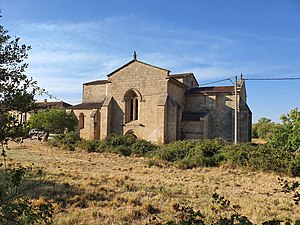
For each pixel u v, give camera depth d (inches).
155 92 1486.2
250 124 1552.7
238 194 484.1
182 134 1497.3
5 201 167.9
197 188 517.3
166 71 1465.3
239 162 794.8
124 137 1216.2
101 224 316.8
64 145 1249.4
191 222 190.7
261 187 557.9
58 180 515.8
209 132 1582.2
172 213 359.3
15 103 167.0
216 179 634.8
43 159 865.5
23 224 163.5
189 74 1877.5
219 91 1587.1
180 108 1509.6
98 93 1943.9
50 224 179.3
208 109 1605.6
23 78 174.9
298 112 872.3
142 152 1051.3
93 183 508.1
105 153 1111.0
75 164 788.0
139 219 340.5
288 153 770.2
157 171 727.1
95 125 1653.5
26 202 179.6
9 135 162.6
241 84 1610.5
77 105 1877.5
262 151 812.0
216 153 885.8
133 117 1561.3
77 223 317.4
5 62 173.2
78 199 407.5
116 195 436.8
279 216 354.9
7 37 174.6
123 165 821.9
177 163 830.5
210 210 368.2
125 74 1589.6
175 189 498.0
